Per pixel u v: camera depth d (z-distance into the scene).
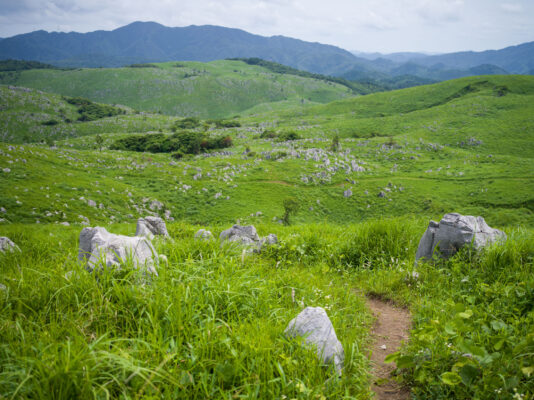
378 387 3.06
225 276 4.19
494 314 3.91
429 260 6.26
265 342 2.83
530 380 2.53
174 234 11.67
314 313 3.37
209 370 2.56
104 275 3.51
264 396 2.35
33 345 2.53
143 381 2.25
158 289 3.45
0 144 94.31
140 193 91.50
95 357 2.19
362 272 6.43
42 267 4.36
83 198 75.69
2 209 60.47
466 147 162.38
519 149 153.12
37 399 2.07
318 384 2.57
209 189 103.31
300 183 112.19
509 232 6.97
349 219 92.81
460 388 2.65
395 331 4.29
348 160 135.62
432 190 103.94
